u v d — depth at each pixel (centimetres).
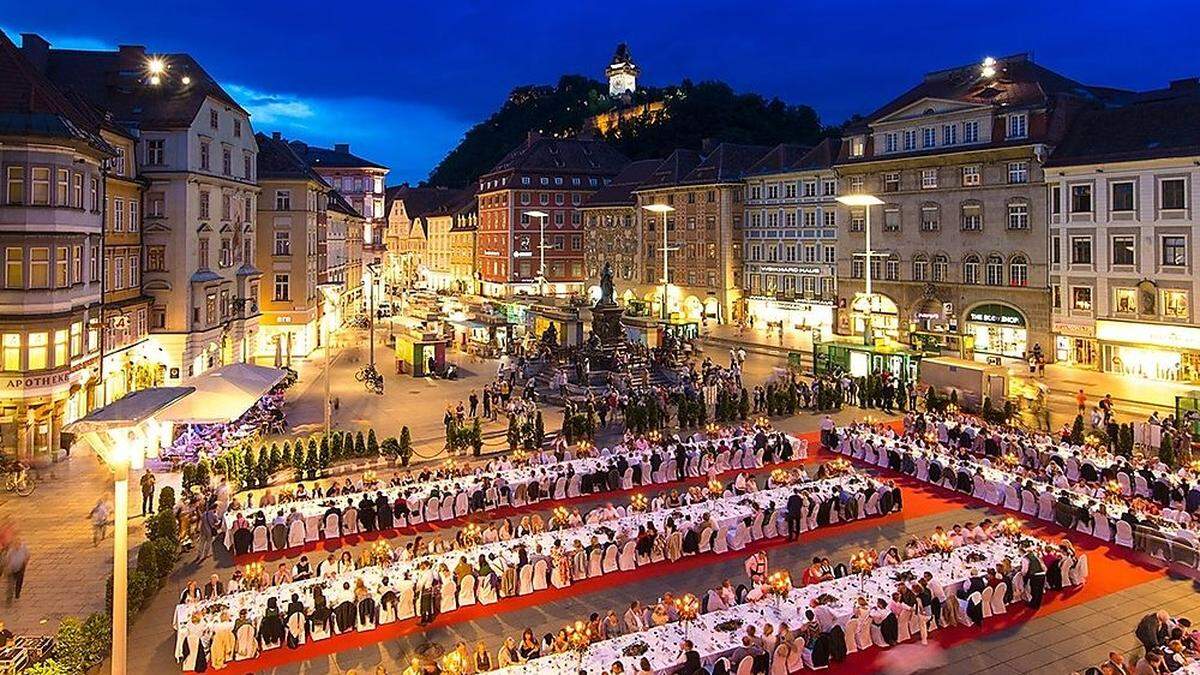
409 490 2930
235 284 5991
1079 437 3588
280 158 6981
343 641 2033
